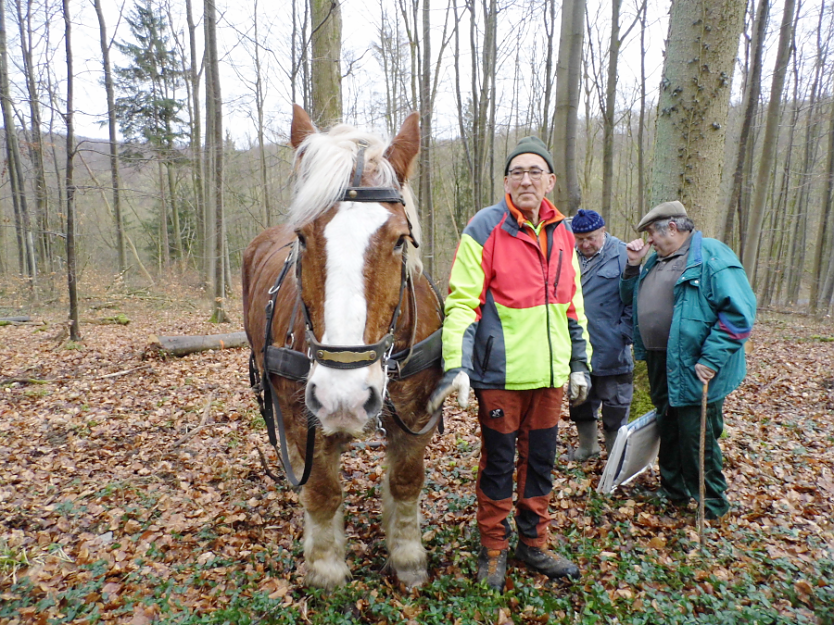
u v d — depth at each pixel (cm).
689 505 309
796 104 1648
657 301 301
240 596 241
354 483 349
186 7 1418
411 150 212
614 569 253
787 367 718
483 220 232
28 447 419
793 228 2078
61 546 281
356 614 229
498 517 243
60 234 835
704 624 214
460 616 221
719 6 341
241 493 342
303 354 210
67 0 762
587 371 252
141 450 412
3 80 1304
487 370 232
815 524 289
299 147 212
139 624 223
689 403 282
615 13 962
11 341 879
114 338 915
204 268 1673
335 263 171
